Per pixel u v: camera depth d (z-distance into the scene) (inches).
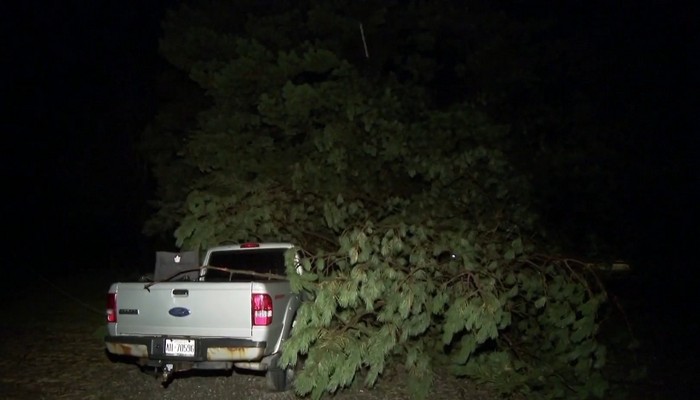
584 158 418.6
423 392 302.4
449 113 428.8
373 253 305.6
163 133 615.8
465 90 526.6
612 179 415.2
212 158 467.8
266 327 292.2
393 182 426.0
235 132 473.7
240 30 563.2
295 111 434.0
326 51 462.6
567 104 465.7
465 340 300.0
